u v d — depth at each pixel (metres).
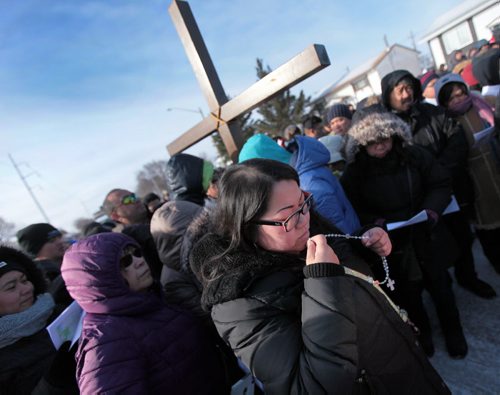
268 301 0.87
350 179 2.03
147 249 2.14
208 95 2.11
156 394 1.13
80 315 1.40
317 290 0.81
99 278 1.17
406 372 0.94
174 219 1.55
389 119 1.79
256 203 0.87
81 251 1.21
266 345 0.84
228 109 2.00
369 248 1.23
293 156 1.73
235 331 0.88
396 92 2.30
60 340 1.21
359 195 2.04
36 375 1.30
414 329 1.22
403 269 1.88
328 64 1.49
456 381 1.73
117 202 2.82
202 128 2.26
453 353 1.86
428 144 2.29
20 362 1.29
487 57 2.85
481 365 1.75
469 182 2.24
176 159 2.07
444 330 1.93
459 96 2.31
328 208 1.62
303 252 1.05
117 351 1.07
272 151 1.80
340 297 0.80
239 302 0.88
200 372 1.27
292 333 0.86
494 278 2.37
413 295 1.95
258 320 0.86
